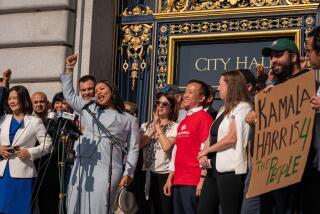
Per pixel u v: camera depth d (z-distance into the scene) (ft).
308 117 14.39
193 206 19.51
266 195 16.06
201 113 20.01
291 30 26.30
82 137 19.49
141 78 28.19
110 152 18.71
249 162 16.96
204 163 17.44
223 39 27.32
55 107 23.41
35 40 27.30
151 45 28.25
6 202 21.01
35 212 22.56
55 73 26.71
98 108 19.76
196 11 27.68
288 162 14.52
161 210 21.12
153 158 21.38
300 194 14.97
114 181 19.08
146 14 28.60
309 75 14.47
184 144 19.85
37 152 21.40
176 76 27.84
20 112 22.08
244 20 27.07
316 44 14.40
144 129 22.30
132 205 21.62
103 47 28.07
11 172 21.17
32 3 27.55
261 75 21.88
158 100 21.76
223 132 17.39
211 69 27.43
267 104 14.96
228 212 16.88
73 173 19.34
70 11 27.35
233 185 16.84
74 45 27.30
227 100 17.47
